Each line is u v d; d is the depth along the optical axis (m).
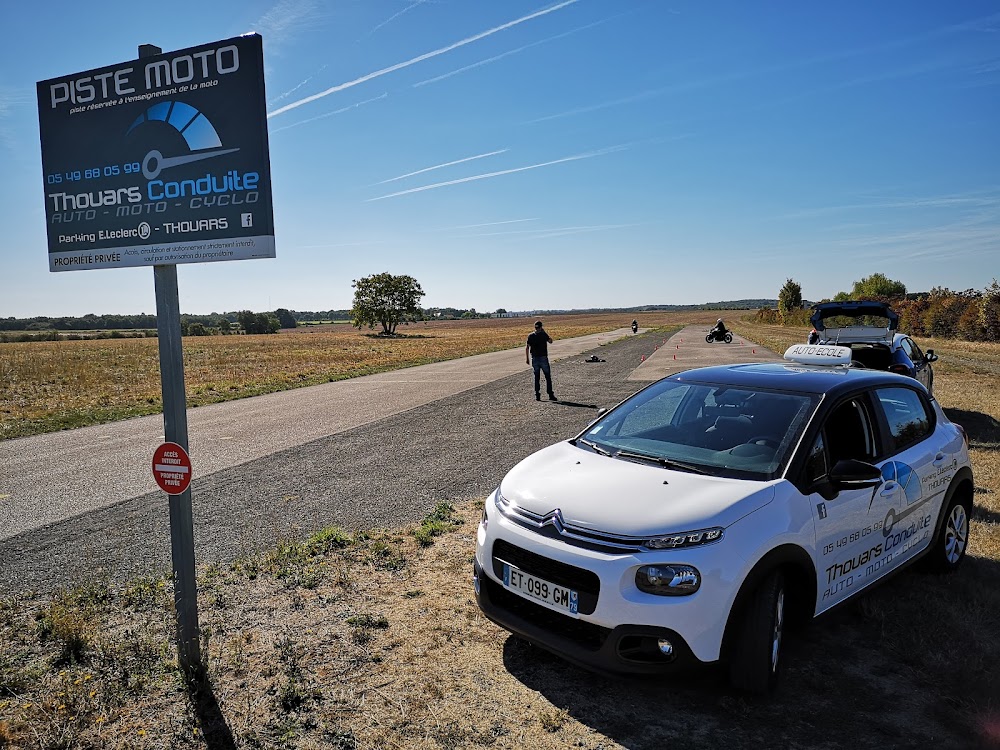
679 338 47.50
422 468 8.05
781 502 3.18
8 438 11.78
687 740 2.80
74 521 6.32
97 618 4.07
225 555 5.16
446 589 4.37
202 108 3.17
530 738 2.82
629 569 2.87
